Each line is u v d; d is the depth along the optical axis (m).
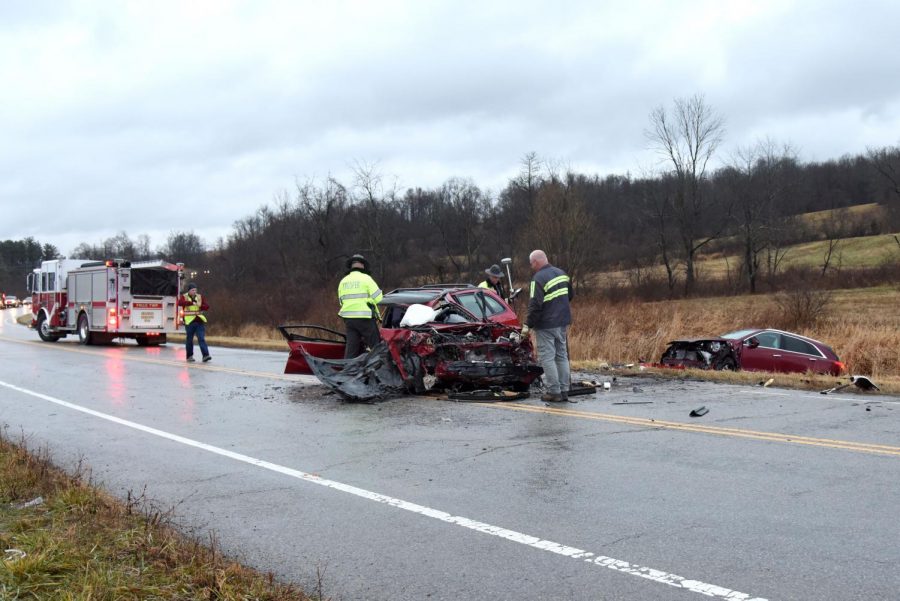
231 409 9.73
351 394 10.03
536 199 58.09
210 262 65.06
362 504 5.32
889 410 8.79
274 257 62.41
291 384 12.26
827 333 24.23
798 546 4.24
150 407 10.01
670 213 62.38
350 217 62.16
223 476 6.21
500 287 13.68
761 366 15.83
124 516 4.92
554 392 9.75
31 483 5.66
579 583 3.83
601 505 5.12
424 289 12.55
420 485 5.77
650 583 3.80
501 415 8.80
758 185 61.50
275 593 3.65
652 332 20.55
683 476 5.81
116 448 7.40
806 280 52.03
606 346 18.52
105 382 12.86
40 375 14.05
